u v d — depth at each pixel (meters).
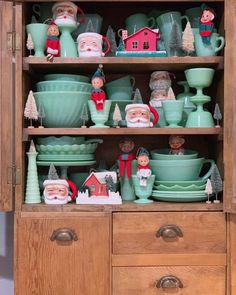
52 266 1.19
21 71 1.22
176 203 1.24
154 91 1.38
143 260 1.20
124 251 1.20
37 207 1.21
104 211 1.21
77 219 1.20
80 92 1.27
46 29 1.27
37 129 1.23
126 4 1.47
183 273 1.21
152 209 1.21
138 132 1.24
